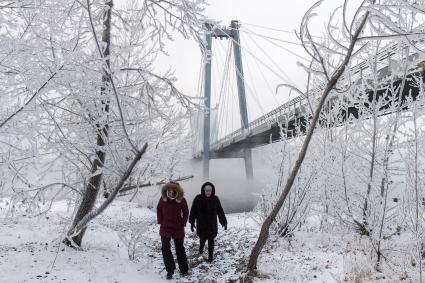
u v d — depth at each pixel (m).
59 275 4.58
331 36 3.32
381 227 4.84
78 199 5.93
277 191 6.86
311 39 3.38
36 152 4.27
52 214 8.39
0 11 3.92
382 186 5.35
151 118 5.04
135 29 5.37
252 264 4.99
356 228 6.14
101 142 5.27
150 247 7.53
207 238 6.22
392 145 5.30
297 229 7.60
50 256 5.32
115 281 4.73
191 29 5.31
